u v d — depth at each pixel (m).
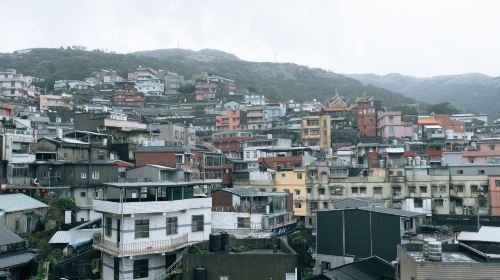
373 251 50.97
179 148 82.44
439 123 139.25
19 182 60.53
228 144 124.75
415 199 80.12
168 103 189.62
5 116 83.00
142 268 44.84
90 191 63.22
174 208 46.31
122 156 81.88
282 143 116.88
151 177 69.25
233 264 38.00
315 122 129.62
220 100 196.00
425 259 29.05
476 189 78.62
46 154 67.94
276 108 167.88
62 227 55.00
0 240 40.03
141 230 44.78
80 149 72.69
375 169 82.88
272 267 37.72
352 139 135.38
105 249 44.72
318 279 40.75
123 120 103.31
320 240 54.59
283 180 84.38
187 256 38.34
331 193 81.69
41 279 39.59
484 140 97.75
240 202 63.97
